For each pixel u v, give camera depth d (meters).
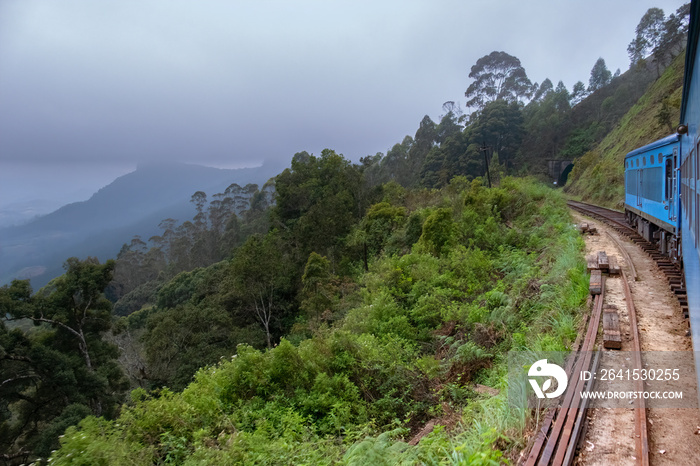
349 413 7.52
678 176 9.38
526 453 4.13
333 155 47.88
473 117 92.94
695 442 4.01
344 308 21.81
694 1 4.19
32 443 20.34
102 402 24.52
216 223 96.06
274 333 31.16
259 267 29.03
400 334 11.96
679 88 46.44
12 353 21.27
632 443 4.10
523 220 21.09
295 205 44.44
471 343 8.80
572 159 76.81
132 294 76.31
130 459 5.52
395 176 92.00
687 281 5.93
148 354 26.28
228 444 5.93
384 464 4.63
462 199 26.75
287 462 5.53
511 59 98.38
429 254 18.84
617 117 79.00
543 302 9.46
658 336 6.63
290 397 8.02
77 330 26.95
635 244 14.37
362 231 32.16
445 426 6.01
